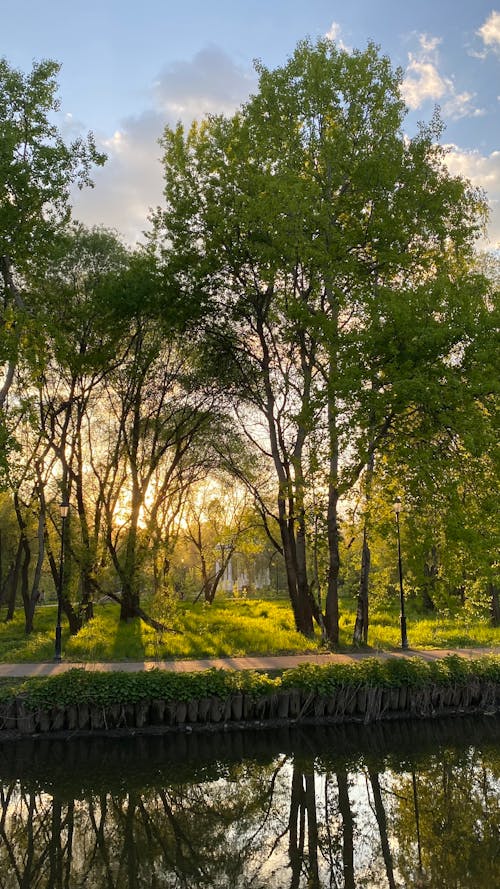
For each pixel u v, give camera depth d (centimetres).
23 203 1797
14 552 3806
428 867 790
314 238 1889
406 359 1672
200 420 2680
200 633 2103
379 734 1370
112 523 2633
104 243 2467
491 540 1594
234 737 1337
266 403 2409
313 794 1067
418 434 1759
